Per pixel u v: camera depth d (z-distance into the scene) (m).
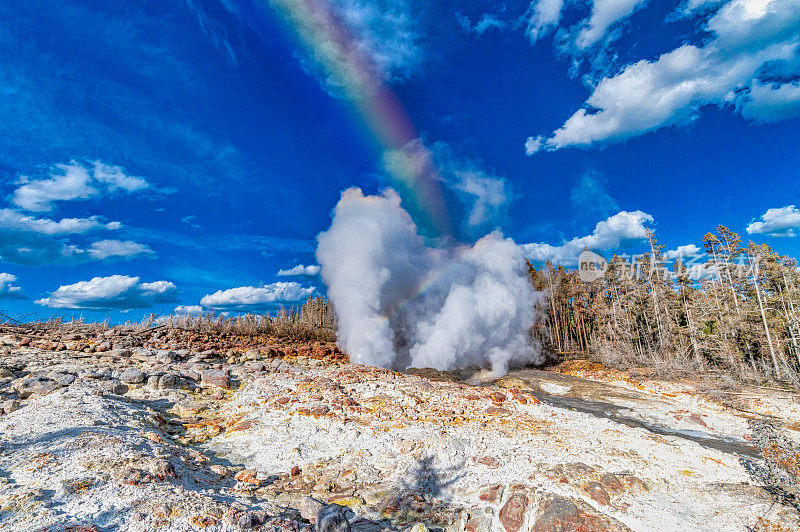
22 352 11.99
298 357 15.88
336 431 7.34
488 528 4.66
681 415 10.30
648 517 4.74
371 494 5.35
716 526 4.54
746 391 13.25
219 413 8.66
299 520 4.48
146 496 4.04
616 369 19.17
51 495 3.88
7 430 5.83
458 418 8.21
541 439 7.16
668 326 27.08
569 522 4.54
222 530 3.64
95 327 17.56
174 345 15.21
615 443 7.13
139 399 9.05
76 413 6.77
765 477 5.63
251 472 5.70
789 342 24.41
